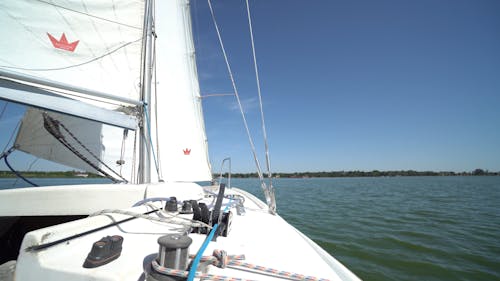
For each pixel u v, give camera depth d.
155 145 4.15
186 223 1.11
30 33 2.05
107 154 3.37
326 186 27.03
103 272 0.70
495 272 3.88
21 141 2.84
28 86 1.77
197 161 5.07
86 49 2.32
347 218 7.84
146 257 0.84
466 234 6.02
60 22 2.19
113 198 1.52
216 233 1.16
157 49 4.40
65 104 1.90
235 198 2.43
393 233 6.02
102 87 2.42
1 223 1.67
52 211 1.42
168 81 4.61
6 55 1.93
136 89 2.59
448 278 3.69
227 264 0.85
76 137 3.15
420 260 4.32
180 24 4.99
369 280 3.60
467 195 16.23
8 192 1.40
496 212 9.23
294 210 9.47
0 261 1.62
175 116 4.70
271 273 0.85
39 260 0.73
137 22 2.59
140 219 1.29
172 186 1.84
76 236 0.92
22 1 2.02
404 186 27.00
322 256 1.29
